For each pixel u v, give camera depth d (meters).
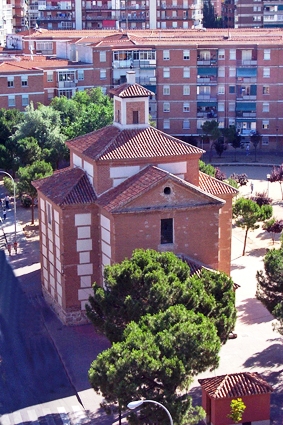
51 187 83.50
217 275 68.00
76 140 85.81
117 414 64.88
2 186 131.75
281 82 157.38
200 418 56.62
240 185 131.25
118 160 78.75
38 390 69.81
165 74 158.62
